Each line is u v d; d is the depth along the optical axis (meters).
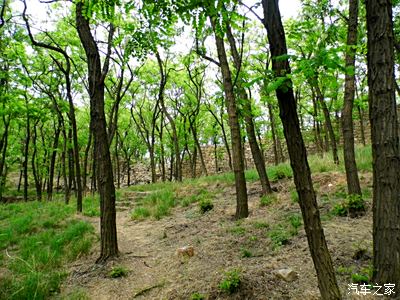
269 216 6.30
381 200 2.99
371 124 3.01
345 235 4.50
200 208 8.30
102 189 5.70
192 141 23.62
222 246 5.21
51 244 6.37
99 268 5.19
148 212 9.50
